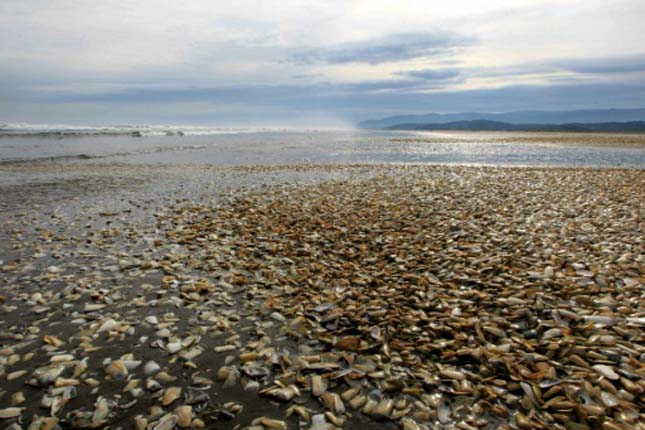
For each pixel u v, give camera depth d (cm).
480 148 4631
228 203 1422
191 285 692
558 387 412
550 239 945
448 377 438
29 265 785
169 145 4484
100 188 1731
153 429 364
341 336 531
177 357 481
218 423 375
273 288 690
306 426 371
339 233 1021
